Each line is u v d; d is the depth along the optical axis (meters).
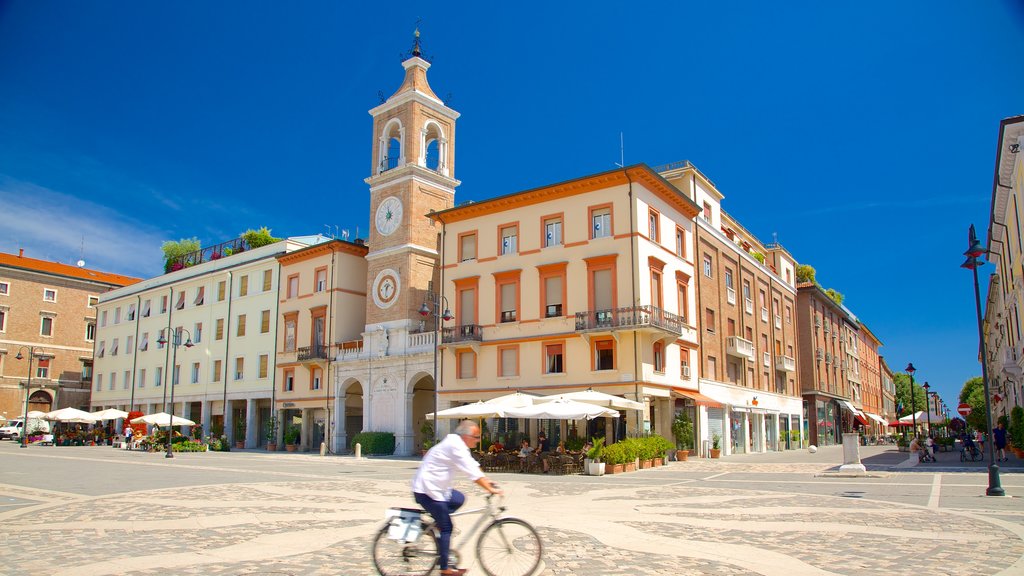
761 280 53.97
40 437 61.41
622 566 9.39
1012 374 38.12
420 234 45.31
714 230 45.19
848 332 80.00
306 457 40.78
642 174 35.50
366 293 48.62
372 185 47.94
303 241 59.94
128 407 66.25
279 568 9.19
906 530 12.25
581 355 35.53
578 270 36.38
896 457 38.44
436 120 47.88
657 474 27.16
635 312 34.00
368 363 45.25
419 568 8.49
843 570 9.11
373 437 42.50
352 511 15.01
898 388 133.50
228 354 56.22
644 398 33.78
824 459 36.88
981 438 36.28
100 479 23.19
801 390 62.41
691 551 10.45
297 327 51.03
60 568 9.16
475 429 8.57
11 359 74.69
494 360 38.47
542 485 22.14
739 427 46.03
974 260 18.77
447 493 8.27
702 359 41.19
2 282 75.12
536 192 38.03
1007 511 14.52
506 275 38.75
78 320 80.88
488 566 8.24
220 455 42.69
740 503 16.72
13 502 16.62
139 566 9.29
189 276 61.50
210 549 10.53
